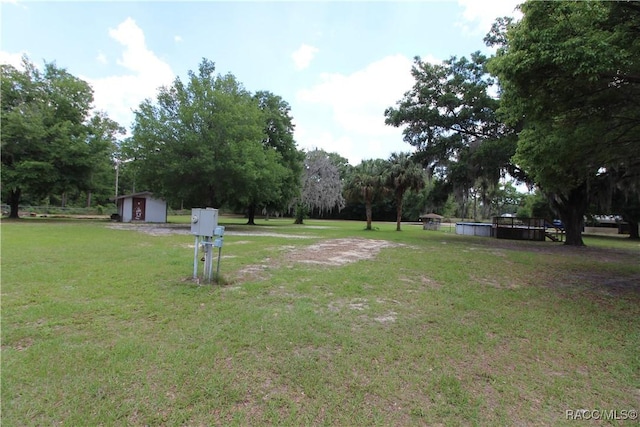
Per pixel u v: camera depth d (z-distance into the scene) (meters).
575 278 7.49
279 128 28.95
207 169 16.69
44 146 22.00
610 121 6.71
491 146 15.52
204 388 2.53
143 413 2.23
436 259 9.41
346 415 2.31
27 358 2.85
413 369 2.99
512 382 2.88
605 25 5.24
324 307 4.57
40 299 4.47
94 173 25.16
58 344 3.14
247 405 2.37
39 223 19.61
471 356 3.32
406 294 5.46
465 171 17.58
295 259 8.50
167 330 3.57
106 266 6.74
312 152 37.00
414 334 3.78
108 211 39.53
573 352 3.52
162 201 29.69
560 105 5.95
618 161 9.21
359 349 3.32
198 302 4.55
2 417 2.13
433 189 21.19
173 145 17.34
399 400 2.52
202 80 18.86
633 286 6.73
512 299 5.43
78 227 17.23
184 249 9.70
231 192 18.67
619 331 4.13
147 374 2.69
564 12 5.08
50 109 22.95
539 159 8.47
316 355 3.15
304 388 2.60
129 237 12.70
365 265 7.89
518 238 21.06
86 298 4.59
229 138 17.73
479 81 16.88
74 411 2.22
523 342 3.73
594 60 4.62
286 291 5.30
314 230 21.39
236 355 3.07
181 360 2.92
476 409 2.46
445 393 2.64
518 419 2.38
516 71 5.36
